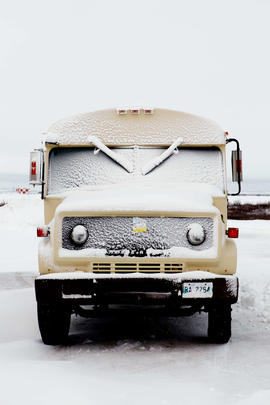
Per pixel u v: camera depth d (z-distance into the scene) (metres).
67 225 5.07
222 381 4.09
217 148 6.09
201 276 4.93
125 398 3.68
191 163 6.05
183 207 5.03
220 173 6.02
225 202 5.85
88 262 5.01
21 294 8.34
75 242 5.03
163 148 6.10
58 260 5.01
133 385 3.98
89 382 4.05
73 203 5.22
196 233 4.99
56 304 4.99
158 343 5.45
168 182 5.92
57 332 5.30
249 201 37.88
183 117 6.12
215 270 5.05
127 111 6.11
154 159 6.03
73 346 5.34
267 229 23.41
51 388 3.89
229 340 5.58
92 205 5.06
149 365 4.57
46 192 5.93
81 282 4.92
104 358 4.81
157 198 5.22
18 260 12.80
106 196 5.49
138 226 5.01
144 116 6.12
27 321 6.50
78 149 6.08
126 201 5.12
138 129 6.11
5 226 23.09
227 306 5.27
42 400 3.62
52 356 4.93
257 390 3.85
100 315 5.39
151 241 5.01
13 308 7.24
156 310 5.32
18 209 25.31
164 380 4.12
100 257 4.98
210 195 5.65
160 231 5.02
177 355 4.92
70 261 5.01
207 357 4.84
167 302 4.91
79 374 4.27
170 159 6.06
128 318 6.95
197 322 6.65
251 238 18.91
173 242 5.02
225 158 6.06
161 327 6.34
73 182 5.95
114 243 5.02
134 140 6.09
